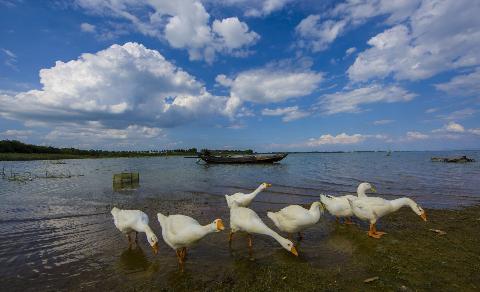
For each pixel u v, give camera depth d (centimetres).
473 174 3180
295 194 1919
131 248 938
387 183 2431
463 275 729
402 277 718
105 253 900
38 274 768
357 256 855
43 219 1288
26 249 934
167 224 834
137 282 720
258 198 1784
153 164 5988
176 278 735
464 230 1091
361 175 3120
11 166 5491
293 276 730
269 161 5231
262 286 683
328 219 1266
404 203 1057
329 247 934
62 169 4562
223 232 1091
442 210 1421
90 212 1417
